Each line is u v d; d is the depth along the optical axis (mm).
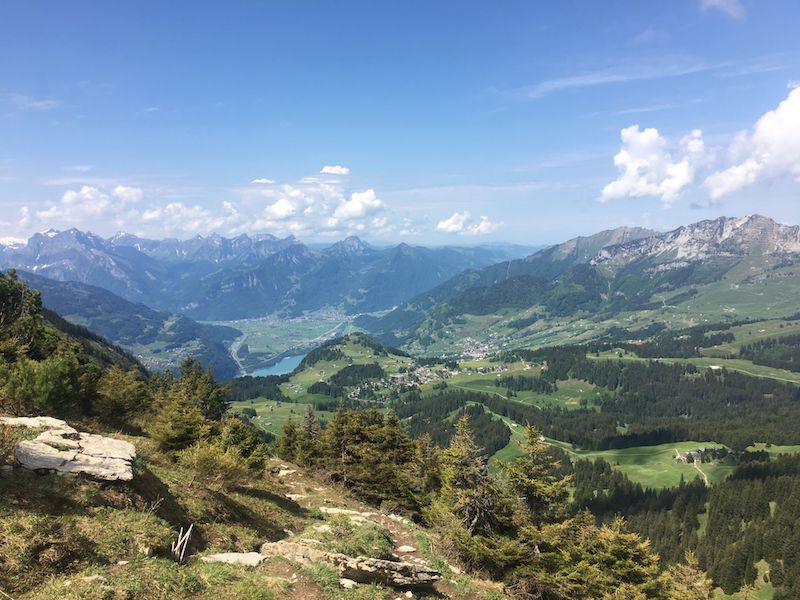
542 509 37875
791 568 106562
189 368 73562
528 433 39250
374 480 54031
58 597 11945
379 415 73500
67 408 35062
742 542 119938
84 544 14664
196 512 22109
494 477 36469
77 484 17422
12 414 28859
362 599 17969
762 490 138125
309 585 17625
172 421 35000
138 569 14516
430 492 50656
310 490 42969
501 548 30516
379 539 27172
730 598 107688
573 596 32219
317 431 74688
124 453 20594
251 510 27812
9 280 80938
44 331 65938
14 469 16594
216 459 27094
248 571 17422
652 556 38438
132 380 47062
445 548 31578
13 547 13172
